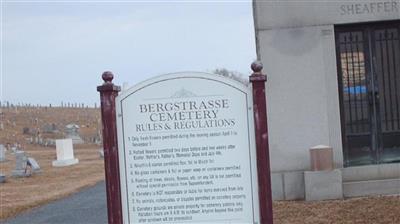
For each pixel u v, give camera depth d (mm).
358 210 9320
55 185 20281
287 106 10758
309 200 10422
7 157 41375
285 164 10781
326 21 10750
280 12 10734
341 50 11031
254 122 5125
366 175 10719
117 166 5207
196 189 5207
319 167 10438
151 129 5230
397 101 11070
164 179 5234
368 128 11070
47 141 60812
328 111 10789
